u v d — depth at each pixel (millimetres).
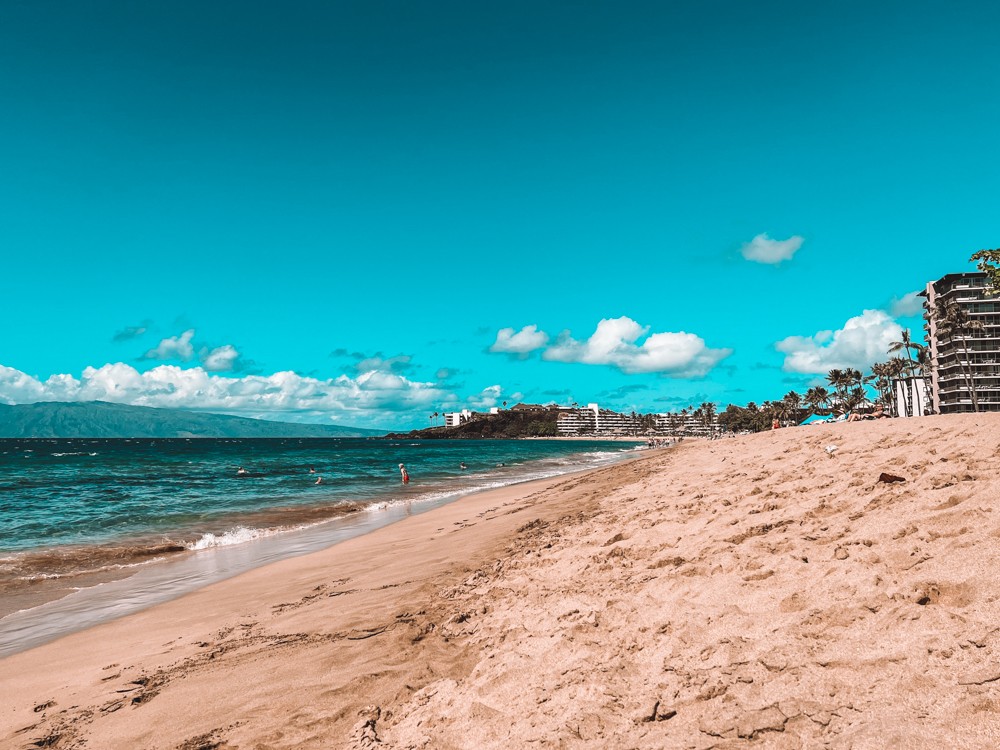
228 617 8836
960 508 5289
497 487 30656
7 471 54375
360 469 54094
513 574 8273
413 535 15398
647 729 3201
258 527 19531
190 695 5586
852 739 2672
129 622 9234
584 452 103062
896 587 3988
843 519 6363
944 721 2631
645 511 10875
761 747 2811
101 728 5160
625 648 4371
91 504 27781
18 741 5141
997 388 87312
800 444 18125
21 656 7891
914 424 16875
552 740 3322
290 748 4207
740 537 6855
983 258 14945
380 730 4156
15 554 15328
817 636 3713
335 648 6316
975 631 3193
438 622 6602
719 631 4211
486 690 4215
